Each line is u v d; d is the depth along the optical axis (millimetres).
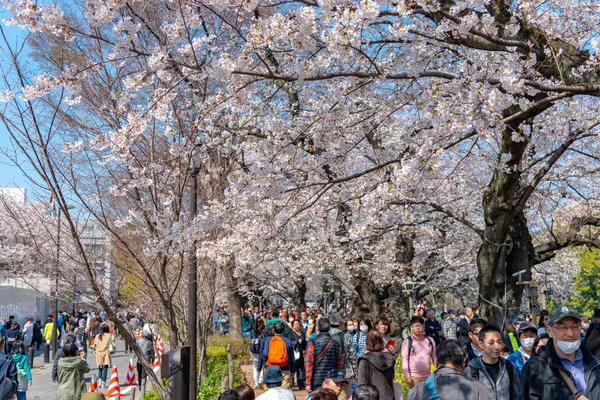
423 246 22016
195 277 8281
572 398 4523
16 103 5656
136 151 7305
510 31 7270
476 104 6402
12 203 8711
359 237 8211
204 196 8562
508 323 11703
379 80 6691
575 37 8531
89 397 6449
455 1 7199
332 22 6328
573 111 8375
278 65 7824
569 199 15789
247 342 21328
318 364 8977
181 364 5551
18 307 31125
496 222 11484
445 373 4422
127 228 8039
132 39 5984
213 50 6266
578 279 55438
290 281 31656
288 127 8508
